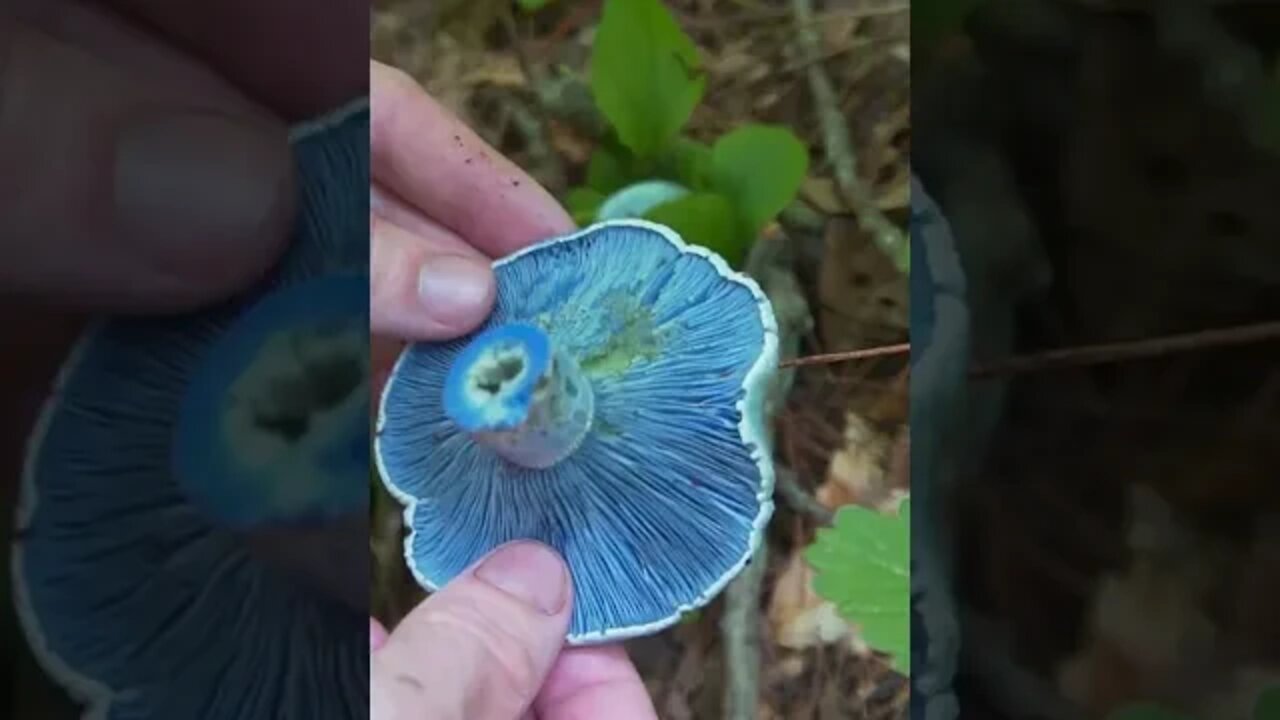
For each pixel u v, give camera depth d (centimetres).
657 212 27
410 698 23
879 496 28
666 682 28
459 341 26
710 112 30
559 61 31
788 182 28
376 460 26
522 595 24
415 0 32
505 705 24
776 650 28
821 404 29
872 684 27
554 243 26
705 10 31
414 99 29
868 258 29
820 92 30
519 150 31
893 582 27
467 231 29
